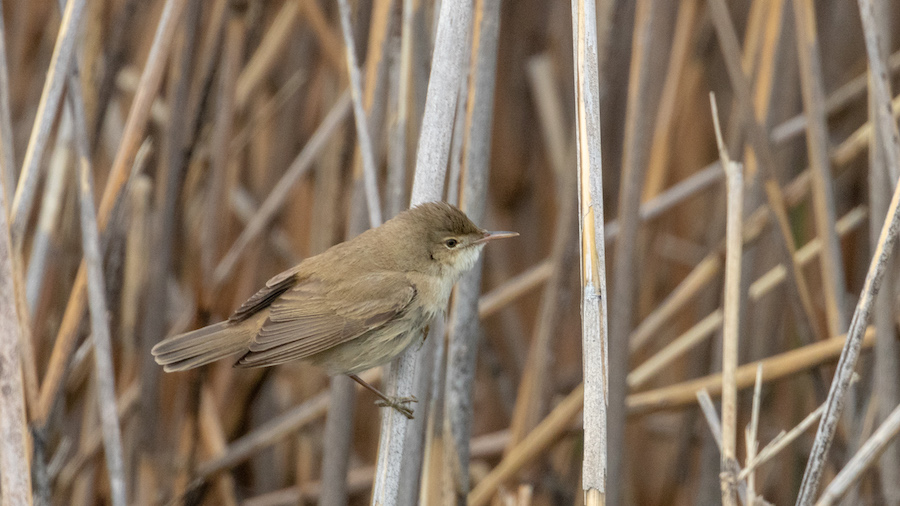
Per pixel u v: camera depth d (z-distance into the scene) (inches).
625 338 327.6
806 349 309.1
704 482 394.3
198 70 427.8
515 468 343.6
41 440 266.2
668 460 485.7
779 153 455.8
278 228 513.0
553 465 427.8
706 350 459.2
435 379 294.4
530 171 533.0
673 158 528.7
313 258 297.4
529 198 534.9
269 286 293.3
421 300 279.7
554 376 370.0
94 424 402.9
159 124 446.6
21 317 261.7
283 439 434.9
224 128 380.2
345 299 277.3
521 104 530.0
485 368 510.9
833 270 322.7
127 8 372.2
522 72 530.6
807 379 438.3
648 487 491.2
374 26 313.0
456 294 293.9
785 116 449.7
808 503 218.4
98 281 288.0
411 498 283.1
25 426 226.4
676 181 530.3
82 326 390.0
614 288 328.8
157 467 390.9
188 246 438.6
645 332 393.4
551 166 531.5
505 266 524.7
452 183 297.7
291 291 286.8
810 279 461.7
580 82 215.9
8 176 263.9
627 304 327.0
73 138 323.6
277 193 417.1
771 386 466.0
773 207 325.7
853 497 328.2
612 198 487.8
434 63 260.7
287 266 507.8
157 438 385.1
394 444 251.6
